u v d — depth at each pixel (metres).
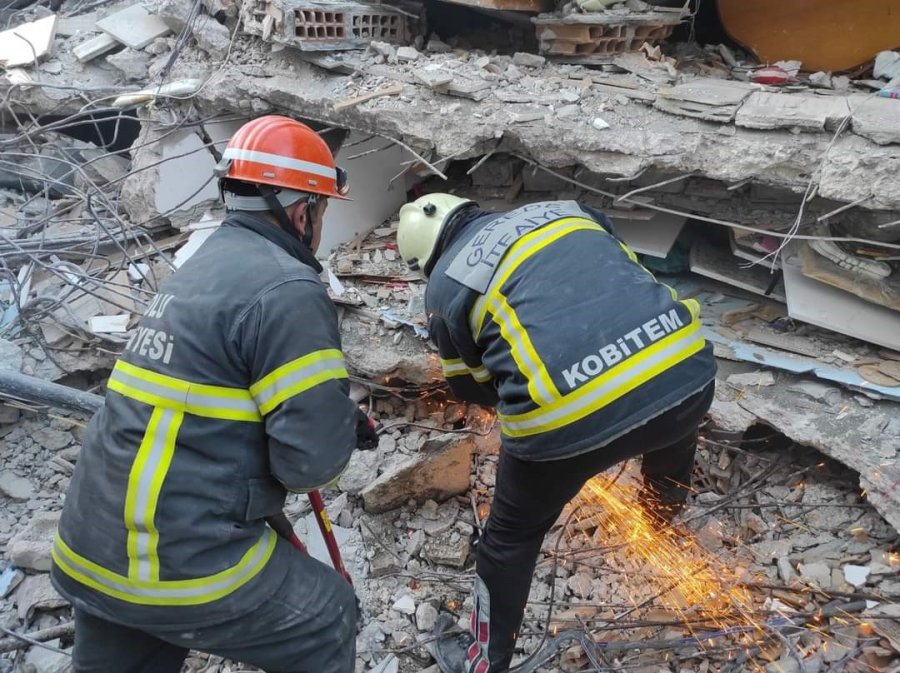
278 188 1.75
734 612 2.38
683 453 2.33
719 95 2.78
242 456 1.61
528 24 3.63
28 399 2.40
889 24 3.08
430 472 2.71
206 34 3.65
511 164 3.28
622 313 1.75
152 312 1.67
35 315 3.19
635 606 2.44
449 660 2.29
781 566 2.47
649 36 3.28
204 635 1.67
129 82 4.03
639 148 2.71
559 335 1.74
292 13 3.12
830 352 2.75
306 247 1.88
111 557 1.59
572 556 2.62
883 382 2.59
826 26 3.21
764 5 3.30
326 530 2.10
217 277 1.62
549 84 3.07
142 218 3.73
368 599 2.52
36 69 4.07
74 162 3.91
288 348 1.56
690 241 3.21
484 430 3.00
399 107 3.04
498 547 2.02
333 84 3.25
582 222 1.94
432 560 2.62
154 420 1.57
